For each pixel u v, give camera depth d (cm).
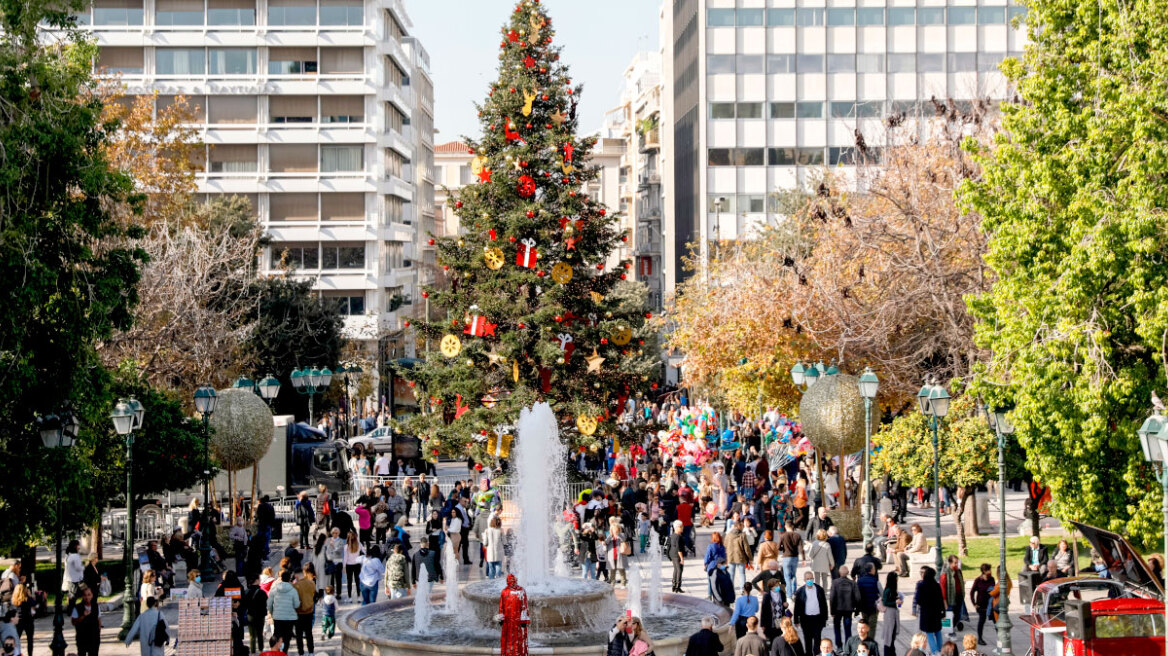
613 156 15600
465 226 4766
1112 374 2352
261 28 9038
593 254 4656
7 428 2414
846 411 3691
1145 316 2311
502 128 4709
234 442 3838
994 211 2631
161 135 5719
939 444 3303
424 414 4722
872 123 8975
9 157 2245
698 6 9438
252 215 8419
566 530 3550
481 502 3969
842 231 4553
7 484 2364
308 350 6675
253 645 2466
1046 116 2552
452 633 2491
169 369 4591
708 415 4781
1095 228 2316
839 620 2352
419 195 12575
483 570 3419
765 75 9388
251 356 5512
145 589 2403
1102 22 2480
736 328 4894
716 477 4241
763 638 1947
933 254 3672
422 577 2545
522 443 2905
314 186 9131
